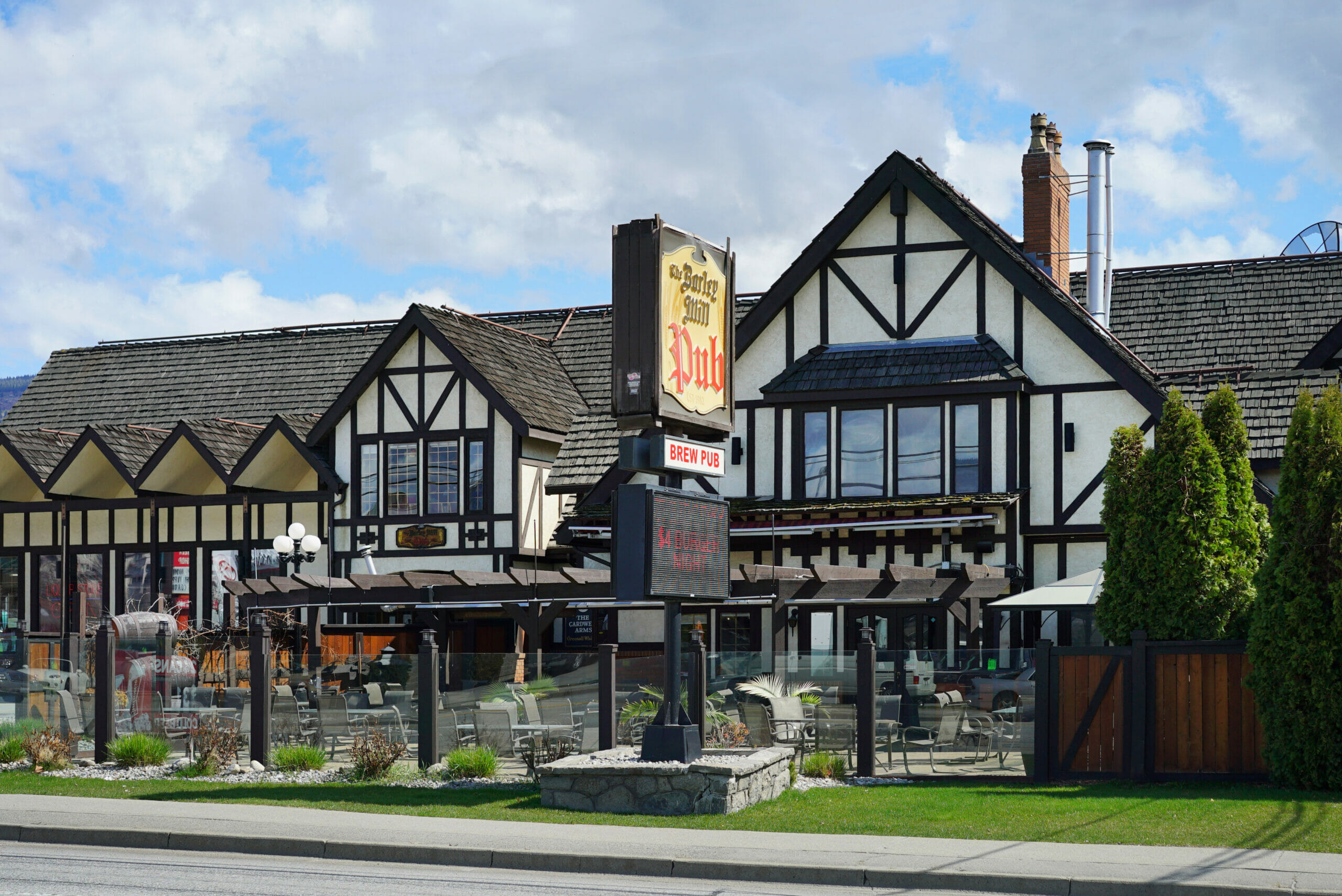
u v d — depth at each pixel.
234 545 32.34
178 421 34.66
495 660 18.95
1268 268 28.28
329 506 31.03
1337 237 28.92
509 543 29.45
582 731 18.56
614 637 28.75
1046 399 25.53
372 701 19.00
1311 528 14.80
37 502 33.47
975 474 25.55
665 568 14.27
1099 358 25.11
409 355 30.77
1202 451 16.42
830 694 18.33
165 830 13.36
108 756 19.11
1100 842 12.13
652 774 14.26
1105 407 25.19
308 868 12.07
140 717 19.94
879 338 26.72
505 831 13.20
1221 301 28.02
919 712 17.23
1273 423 24.03
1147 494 16.59
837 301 27.05
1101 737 15.91
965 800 14.64
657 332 14.32
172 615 29.27
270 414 35.28
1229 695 15.54
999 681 18.23
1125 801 14.18
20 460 32.88
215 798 15.62
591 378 33.38
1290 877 10.60
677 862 11.69
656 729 14.71
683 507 14.64
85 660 21.64
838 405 26.41
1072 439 25.27
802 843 12.39
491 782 16.80
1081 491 25.14
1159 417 24.56
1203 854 11.50
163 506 32.56
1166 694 15.73
